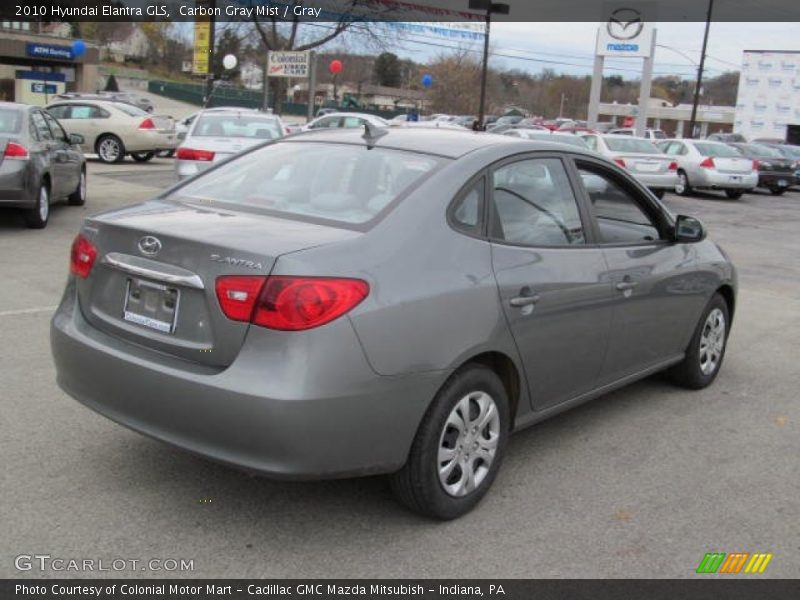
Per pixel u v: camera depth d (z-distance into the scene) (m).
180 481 3.85
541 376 4.02
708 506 3.92
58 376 3.79
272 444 3.03
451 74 84.81
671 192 24.09
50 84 38.41
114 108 21.89
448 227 3.60
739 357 6.69
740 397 5.63
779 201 24.03
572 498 3.93
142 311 3.43
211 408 3.10
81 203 13.09
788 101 50.03
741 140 45.72
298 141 4.50
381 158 3.98
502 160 4.00
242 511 3.61
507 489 3.99
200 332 3.23
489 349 3.60
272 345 3.05
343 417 3.09
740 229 16.23
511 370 3.85
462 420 3.59
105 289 3.60
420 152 3.98
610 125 54.09
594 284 4.25
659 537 3.59
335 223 3.52
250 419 3.03
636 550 3.47
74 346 3.56
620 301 4.48
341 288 3.10
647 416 5.15
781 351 6.93
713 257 5.59
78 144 12.25
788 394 5.76
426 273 3.39
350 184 3.82
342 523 3.55
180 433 3.23
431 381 3.35
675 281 5.04
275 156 4.36
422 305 3.31
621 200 4.84
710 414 5.25
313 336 3.04
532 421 4.10
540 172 4.23
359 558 3.29
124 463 4.00
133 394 3.34
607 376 4.61
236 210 3.79
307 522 3.55
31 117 10.59
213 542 3.35
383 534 3.48
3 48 43.09
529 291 3.81
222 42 45.59
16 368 5.25
